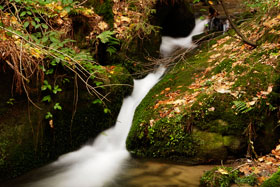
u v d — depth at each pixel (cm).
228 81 464
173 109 466
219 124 419
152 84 638
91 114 486
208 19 904
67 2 468
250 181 343
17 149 396
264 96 411
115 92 528
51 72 418
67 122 454
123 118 544
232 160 414
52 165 441
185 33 873
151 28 638
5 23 427
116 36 601
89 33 560
